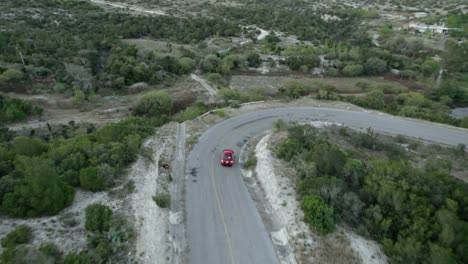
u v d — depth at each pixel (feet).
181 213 62.23
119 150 71.10
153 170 73.00
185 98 163.84
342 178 64.85
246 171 80.64
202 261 50.49
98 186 59.06
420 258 45.78
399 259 47.14
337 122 116.06
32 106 133.08
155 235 52.65
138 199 58.39
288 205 61.31
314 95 149.48
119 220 51.03
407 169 62.80
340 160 68.39
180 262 50.06
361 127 111.55
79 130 116.78
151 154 79.51
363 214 55.77
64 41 207.41
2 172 60.54
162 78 190.80
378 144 92.38
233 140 98.63
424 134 107.04
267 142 88.74
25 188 49.83
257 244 54.70
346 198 57.11
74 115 138.41
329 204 58.18
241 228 58.59
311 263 48.93
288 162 75.46
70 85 162.50
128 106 153.17
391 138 102.17
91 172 58.70
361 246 50.90
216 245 54.08
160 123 109.91
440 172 63.52
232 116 119.24
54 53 190.39
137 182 64.03
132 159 72.38
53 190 50.98
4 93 144.97
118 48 209.05
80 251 43.68
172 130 102.06
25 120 127.24
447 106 172.86
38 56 175.83
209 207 64.49
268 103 136.26
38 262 38.40
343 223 55.57
